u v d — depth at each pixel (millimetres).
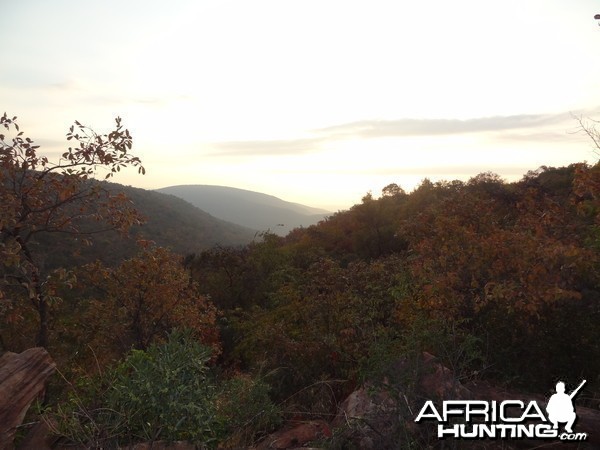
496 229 7125
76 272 8523
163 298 11781
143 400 3697
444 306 6582
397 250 29000
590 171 6371
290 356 6988
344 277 9516
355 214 35125
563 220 7367
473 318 6406
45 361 4434
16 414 3928
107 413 3770
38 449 3811
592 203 6328
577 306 5852
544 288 5699
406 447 3467
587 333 5566
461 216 8039
